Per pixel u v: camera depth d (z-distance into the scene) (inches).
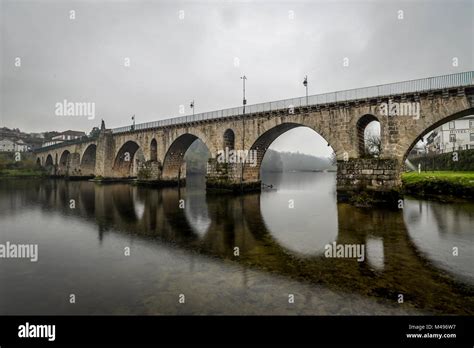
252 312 295.6
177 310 300.2
